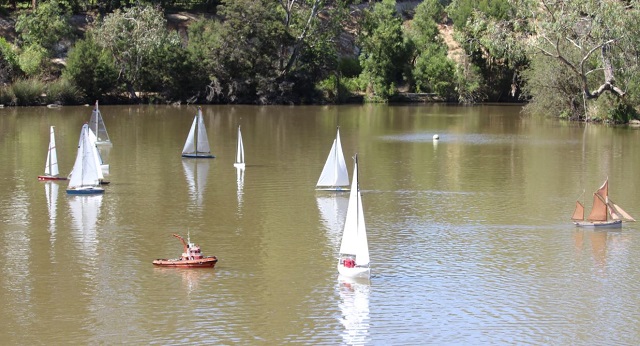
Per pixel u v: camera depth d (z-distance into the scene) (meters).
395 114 113.62
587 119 99.94
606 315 31.64
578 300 33.09
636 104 97.06
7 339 28.97
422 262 37.66
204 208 47.38
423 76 145.12
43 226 42.94
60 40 126.38
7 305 31.94
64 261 37.16
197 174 58.16
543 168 62.31
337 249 39.34
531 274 36.09
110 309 31.66
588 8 88.31
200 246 39.72
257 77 128.12
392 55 142.75
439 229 43.22
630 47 88.31
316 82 135.38
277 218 45.16
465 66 144.62
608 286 34.69
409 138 82.31
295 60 134.75
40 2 130.00
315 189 52.91
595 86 99.44
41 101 115.00
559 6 92.50
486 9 145.38
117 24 121.19
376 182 56.12
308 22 132.50
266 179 56.28
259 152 69.88
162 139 77.62
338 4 134.62
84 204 48.03
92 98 120.12
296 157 67.00
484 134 86.56
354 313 31.55
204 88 127.38
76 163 50.69
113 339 29.08
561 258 38.34
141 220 44.44
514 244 40.59
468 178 57.84
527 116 110.56
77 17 134.75
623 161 65.88
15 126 86.25
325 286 34.28
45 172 55.31
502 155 69.62
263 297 33.00
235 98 128.00
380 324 30.61
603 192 44.28
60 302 32.31
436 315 31.45
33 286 33.97
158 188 52.97
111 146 72.31
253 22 127.06
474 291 33.97
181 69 124.75
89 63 118.31
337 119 103.81
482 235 42.16
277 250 39.12
